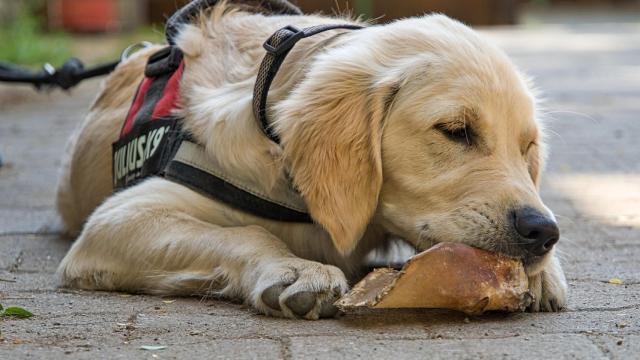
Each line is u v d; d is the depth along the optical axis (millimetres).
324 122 6957
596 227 10477
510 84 7090
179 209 7516
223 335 6242
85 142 9227
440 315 6750
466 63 7020
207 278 7148
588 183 13047
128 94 9180
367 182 6984
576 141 16578
